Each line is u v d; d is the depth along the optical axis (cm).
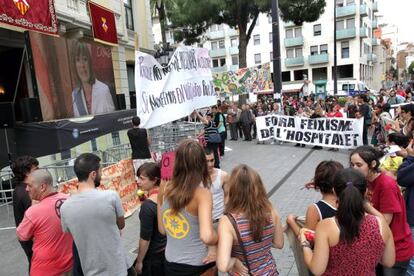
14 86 1150
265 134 1486
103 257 283
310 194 729
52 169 753
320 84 5022
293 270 429
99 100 996
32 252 337
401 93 2092
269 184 830
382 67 6894
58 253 312
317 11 2075
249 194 243
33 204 341
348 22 4862
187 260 261
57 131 700
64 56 835
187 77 696
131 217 674
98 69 1004
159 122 616
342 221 211
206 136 981
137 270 324
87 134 775
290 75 5325
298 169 978
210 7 2019
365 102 1304
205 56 768
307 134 1358
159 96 618
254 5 2044
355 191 211
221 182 375
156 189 328
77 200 285
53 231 310
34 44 730
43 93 746
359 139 1242
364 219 214
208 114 1227
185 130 1177
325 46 5016
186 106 682
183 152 258
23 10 817
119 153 980
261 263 246
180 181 258
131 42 1686
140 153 831
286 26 5194
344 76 4981
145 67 592
